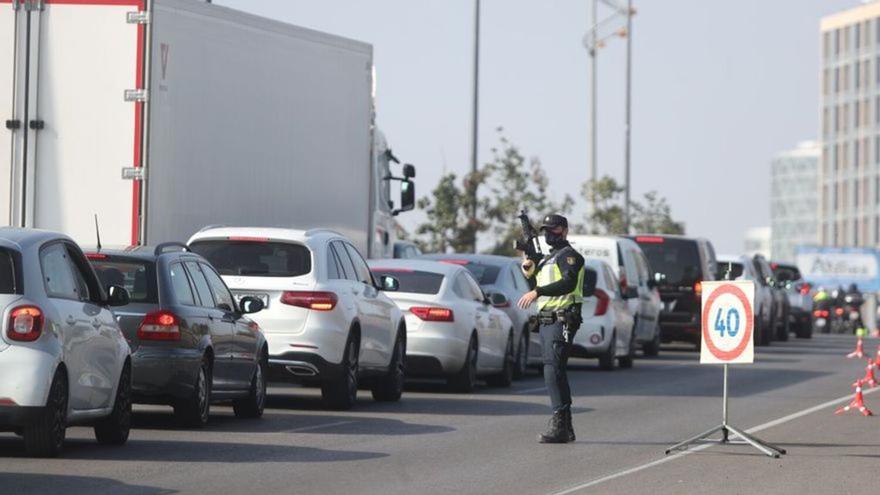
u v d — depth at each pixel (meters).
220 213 58.81
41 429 36.75
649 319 96.06
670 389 67.06
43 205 54.62
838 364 89.00
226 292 48.72
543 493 34.28
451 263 64.56
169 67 55.72
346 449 41.88
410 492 34.16
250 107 60.56
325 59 65.88
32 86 54.69
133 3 54.69
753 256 125.56
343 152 67.75
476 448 42.97
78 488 33.47
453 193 143.12
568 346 45.16
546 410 55.41
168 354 43.44
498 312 66.62
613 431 48.59
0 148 54.62
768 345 119.31
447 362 61.06
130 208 54.62
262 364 50.38
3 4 54.69
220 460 38.81
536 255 45.78
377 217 77.81
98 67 54.72
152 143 54.91
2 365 36.03
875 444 45.38
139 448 40.88
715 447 44.00
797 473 38.34
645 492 34.56
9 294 36.41
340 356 52.44
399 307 61.03
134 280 43.84
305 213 64.62
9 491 32.78
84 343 38.38
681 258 103.50
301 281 51.81
